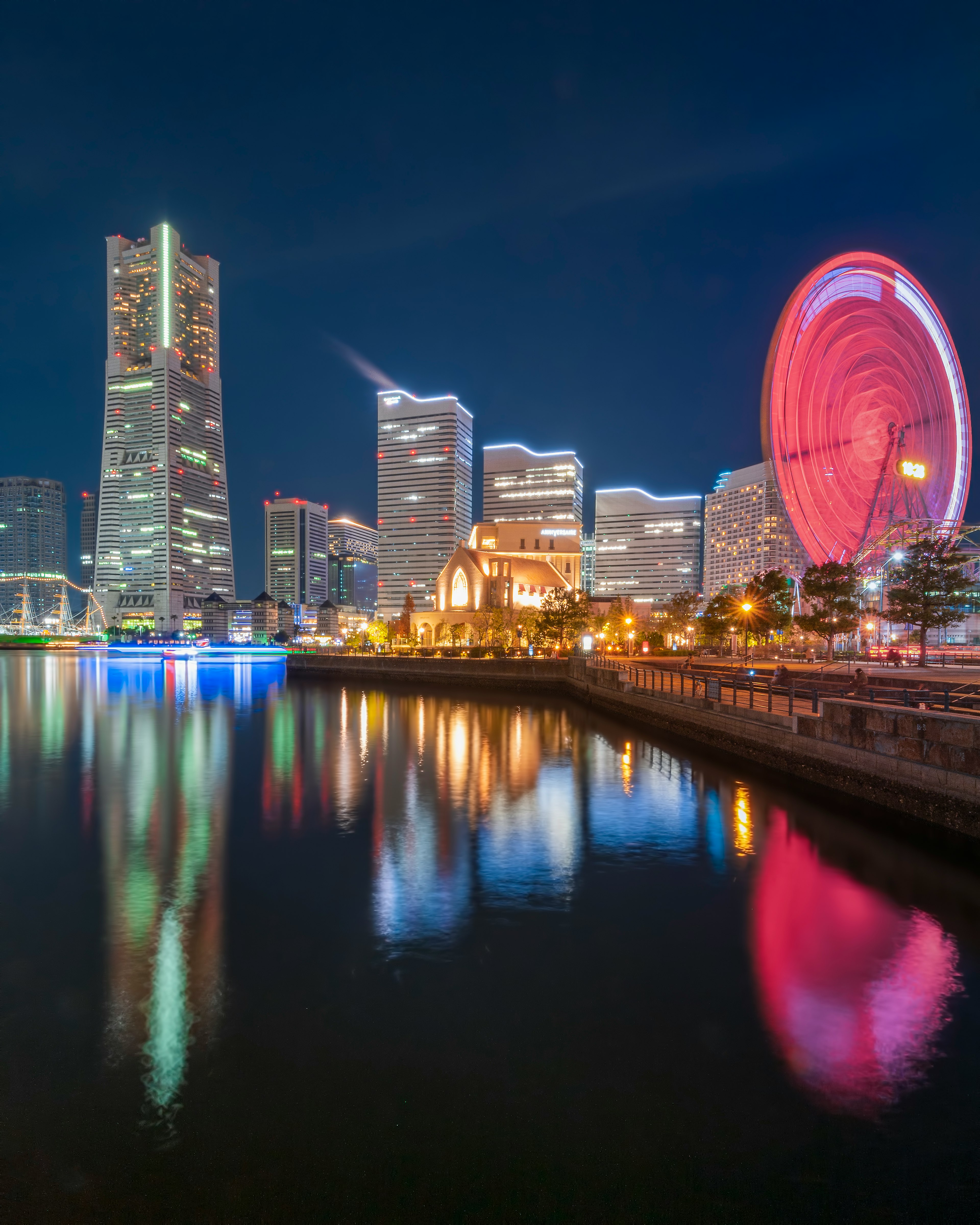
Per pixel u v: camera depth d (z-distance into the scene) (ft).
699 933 46.09
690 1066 31.48
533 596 539.70
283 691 279.90
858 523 273.13
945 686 117.08
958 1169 25.53
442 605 532.32
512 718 178.70
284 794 90.12
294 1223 23.41
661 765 107.76
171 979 39.96
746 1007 36.68
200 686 311.88
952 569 234.79
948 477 275.80
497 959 42.42
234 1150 26.58
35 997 37.96
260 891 54.44
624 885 55.36
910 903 51.08
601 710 190.80
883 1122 27.94
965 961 41.91
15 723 172.96
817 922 47.83
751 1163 25.77
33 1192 24.76
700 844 66.28
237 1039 33.83
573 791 90.02
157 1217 23.68
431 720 175.22
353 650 544.21
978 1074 30.99
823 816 74.23
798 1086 30.12
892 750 71.20
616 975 40.19
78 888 55.31
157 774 105.09
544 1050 32.78
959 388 279.28
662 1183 24.89
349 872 58.95
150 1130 27.61
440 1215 23.62
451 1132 27.37
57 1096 29.63
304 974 40.40
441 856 63.52
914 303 279.28
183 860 62.64
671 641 445.78
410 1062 31.83
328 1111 28.55
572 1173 25.31
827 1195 24.41
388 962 41.96
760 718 99.30
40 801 87.10
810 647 308.60
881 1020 35.42
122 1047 33.19
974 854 59.57
